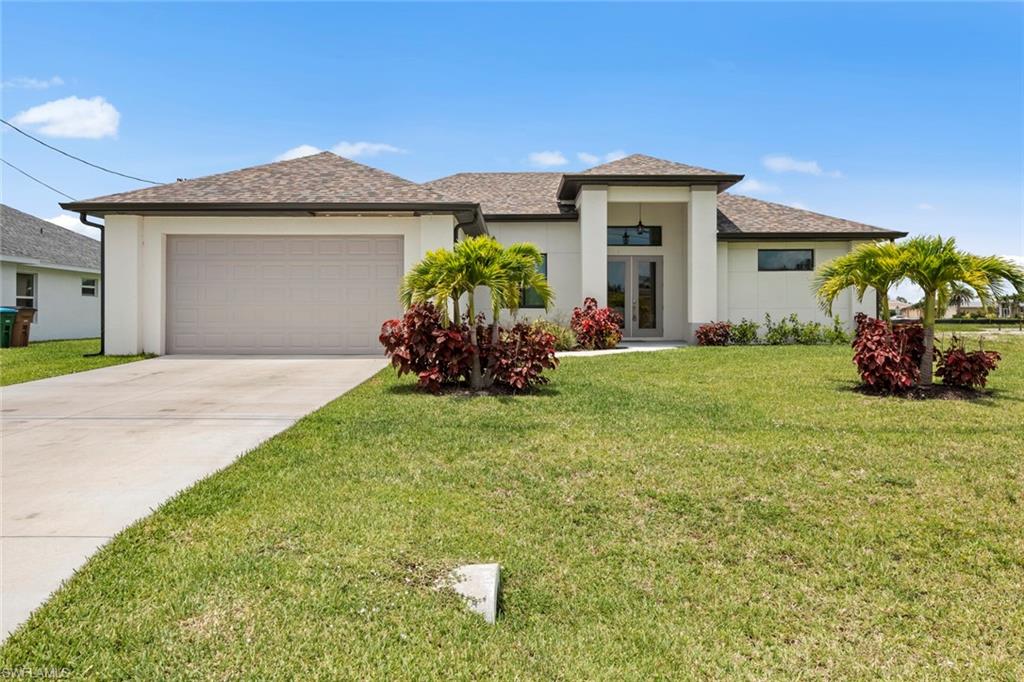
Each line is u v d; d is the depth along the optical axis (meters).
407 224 13.08
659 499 4.44
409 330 8.29
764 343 17.48
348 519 3.77
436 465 4.99
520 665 2.56
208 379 9.66
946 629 3.02
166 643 2.41
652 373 10.36
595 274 16.69
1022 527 4.01
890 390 8.38
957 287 8.36
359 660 2.42
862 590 3.36
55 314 21.95
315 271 13.19
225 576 2.96
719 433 6.14
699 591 3.33
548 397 7.96
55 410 7.13
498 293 8.30
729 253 18.20
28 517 3.69
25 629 2.46
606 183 16.62
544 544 3.78
